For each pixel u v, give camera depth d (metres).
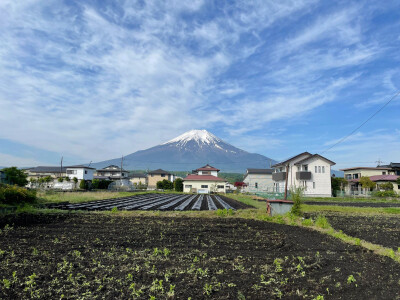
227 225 12.78
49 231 10.55
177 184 59.00
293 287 5.53
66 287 5.26
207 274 6.04
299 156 46.31
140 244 8.65
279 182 50.81
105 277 5.69
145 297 4.92
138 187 67.50
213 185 54.97
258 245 9.02
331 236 10.85
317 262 7.09
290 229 12.26
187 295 5.04
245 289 5.36
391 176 49.16
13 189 17.84
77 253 7.24
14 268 6.21
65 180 59.22
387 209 22.36
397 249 9.03
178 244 8.77
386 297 5.17
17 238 9.20
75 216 14.78
